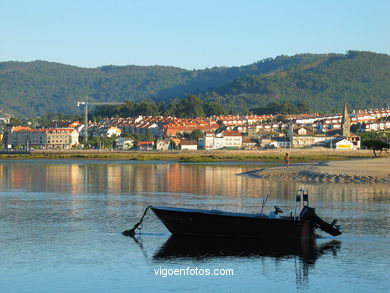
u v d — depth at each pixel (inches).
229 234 2237.9
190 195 3754.9
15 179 5211.6
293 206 3152.1
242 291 1609.3
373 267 1839.3
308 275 1755.7
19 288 1617.9
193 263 1892.2
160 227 2484.0
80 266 1844.2
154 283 1673.2
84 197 3631.9
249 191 3986.2
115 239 2234.3
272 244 2166.6
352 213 2854.3
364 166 6063.0
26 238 2245.3
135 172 6368.1
